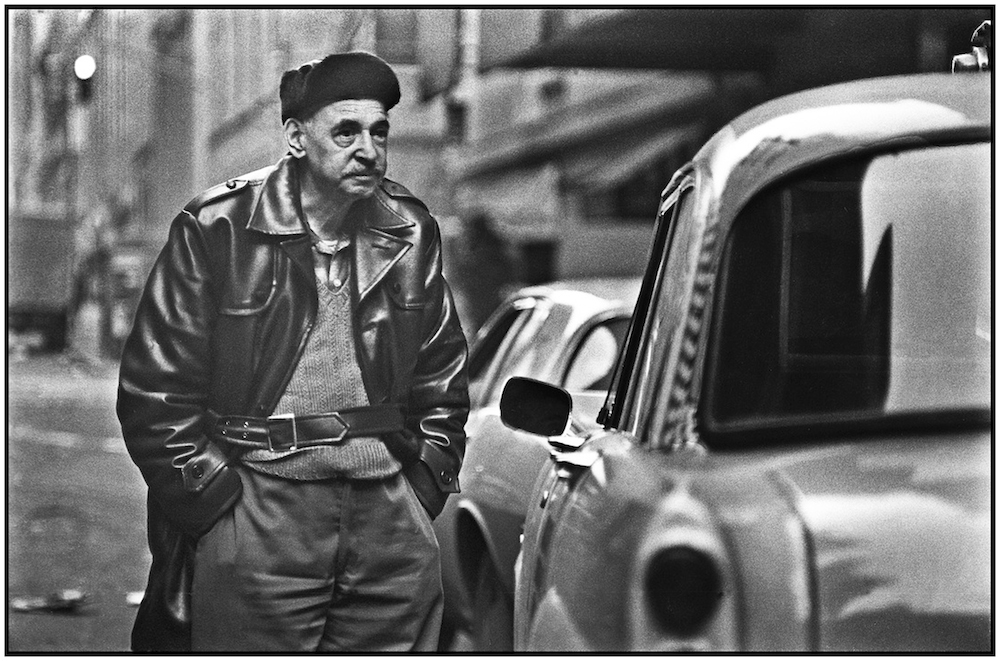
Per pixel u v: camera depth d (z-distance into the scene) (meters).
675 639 2.51
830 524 2.48
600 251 17.31
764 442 2.64
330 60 4.36
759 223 2.77
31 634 5.88
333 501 4.20
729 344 2.72
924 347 2.71
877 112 2.86
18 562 7.43
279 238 4.25
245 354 4.20
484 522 5.34
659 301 3.02
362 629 4.24
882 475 2.53
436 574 4.35
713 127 13.86
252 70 12.80
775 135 2.83
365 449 4.23
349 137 4.36
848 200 2.78
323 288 4.29
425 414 4.45
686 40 12.80
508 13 14.34
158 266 4.23
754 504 2.52
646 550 2.56
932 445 2.57
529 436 5.23
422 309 4.41
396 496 4.28
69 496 9.98
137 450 4.16
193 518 4.14
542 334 5.82
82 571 7.32
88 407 16.45
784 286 2.75
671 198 3.32
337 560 4.22
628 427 3.21
